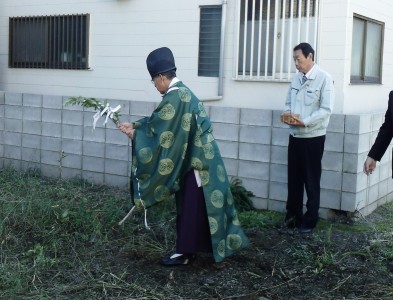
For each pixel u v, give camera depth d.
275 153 6.23
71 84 8.04
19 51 8.52
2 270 4.46
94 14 7.71
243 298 4.19
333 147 5.88
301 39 6.23
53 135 7.71
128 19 7.43
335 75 6.11
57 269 4.62
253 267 4.77
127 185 7.20
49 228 5.43
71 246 5.08
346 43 6.04
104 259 4.87
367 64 7.02
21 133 7.98
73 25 7.92
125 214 5.91
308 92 5.45
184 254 4.71
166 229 5.55
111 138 7.26
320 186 5.94
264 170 6.31
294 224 5.76
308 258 4.92
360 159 5.87
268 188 6.30
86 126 7.44
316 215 5.59
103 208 6.07
